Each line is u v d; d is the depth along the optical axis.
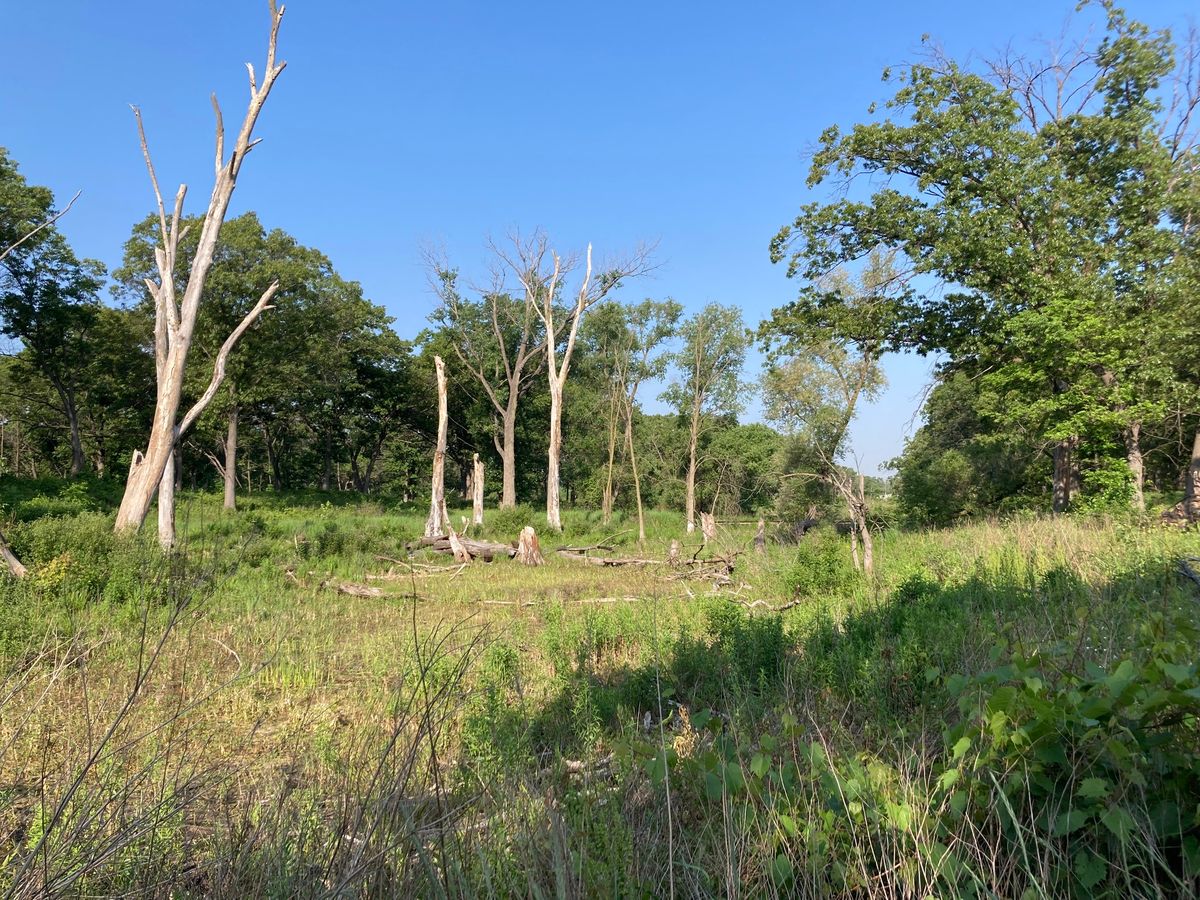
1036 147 21.23
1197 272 18.50
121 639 7.93
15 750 4.55
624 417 47.03
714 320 40.38
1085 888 2.55
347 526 27.53
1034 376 20.16
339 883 2.56
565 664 6.97
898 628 7.61
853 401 26.61
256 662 7.21
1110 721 2.74
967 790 2.96
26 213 32.28
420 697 4.94
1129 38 21.61
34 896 2.56
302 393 47.59
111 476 43.41
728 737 3.95
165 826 3.18
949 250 21.53
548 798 3.35
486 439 52.69
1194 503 16.69
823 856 2.82
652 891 2.83
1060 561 10.36
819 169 23.73
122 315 44.03
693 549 21.84
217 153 16.70
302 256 39.00
